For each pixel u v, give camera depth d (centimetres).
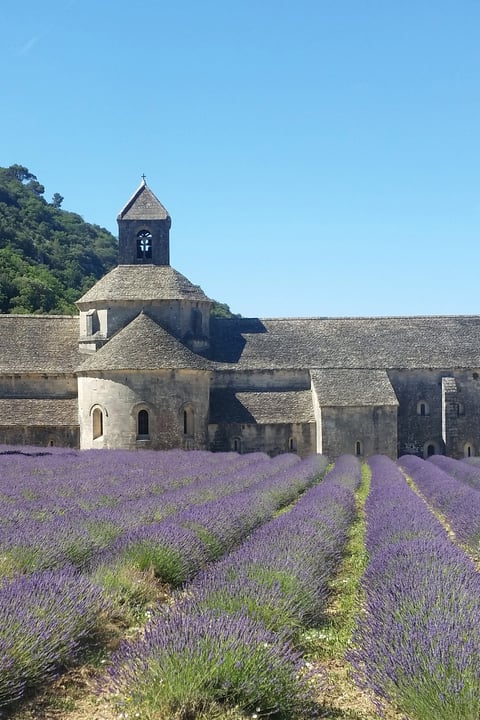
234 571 1177
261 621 938
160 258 5184
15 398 4750
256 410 4847
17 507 1891
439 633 826
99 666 951
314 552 1381
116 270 5103
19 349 4916
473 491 2423
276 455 4791
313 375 4962
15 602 948
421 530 1598
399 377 5103
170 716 764
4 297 8481
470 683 722
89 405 4494
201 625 862
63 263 11819
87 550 1440
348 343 5266
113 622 1117
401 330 5422
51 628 916
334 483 2706
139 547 1390
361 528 2120
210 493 2334
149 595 1245
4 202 13588
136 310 4856
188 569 1387
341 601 1310
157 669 791
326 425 4725
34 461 3403
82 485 2528
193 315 5003
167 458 3744
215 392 4953
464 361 5153
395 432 4775
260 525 1917
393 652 820
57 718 809
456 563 1236
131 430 4406
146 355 4459
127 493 2338
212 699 785
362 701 862
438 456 4709
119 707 796
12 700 807
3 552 1305
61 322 5216
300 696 818
